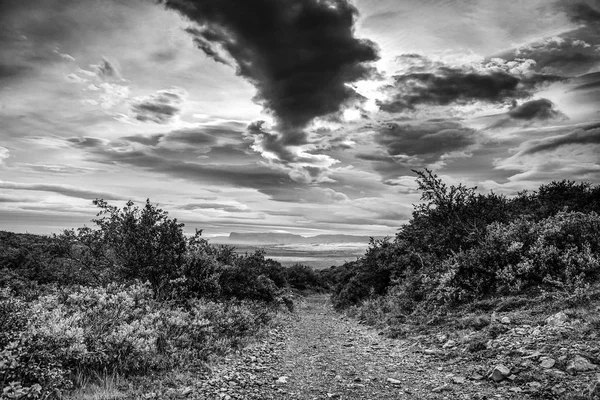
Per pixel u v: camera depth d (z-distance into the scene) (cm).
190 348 898
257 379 744
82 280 1230
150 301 1066
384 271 2194
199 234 1587
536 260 1183
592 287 959
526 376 615
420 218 1856
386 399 617
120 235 1309
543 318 892
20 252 1559
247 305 1592
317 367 860
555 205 1588
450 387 639
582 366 589
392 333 1238
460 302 1298
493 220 1616
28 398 516
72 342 658
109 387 616
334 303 2752
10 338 595
